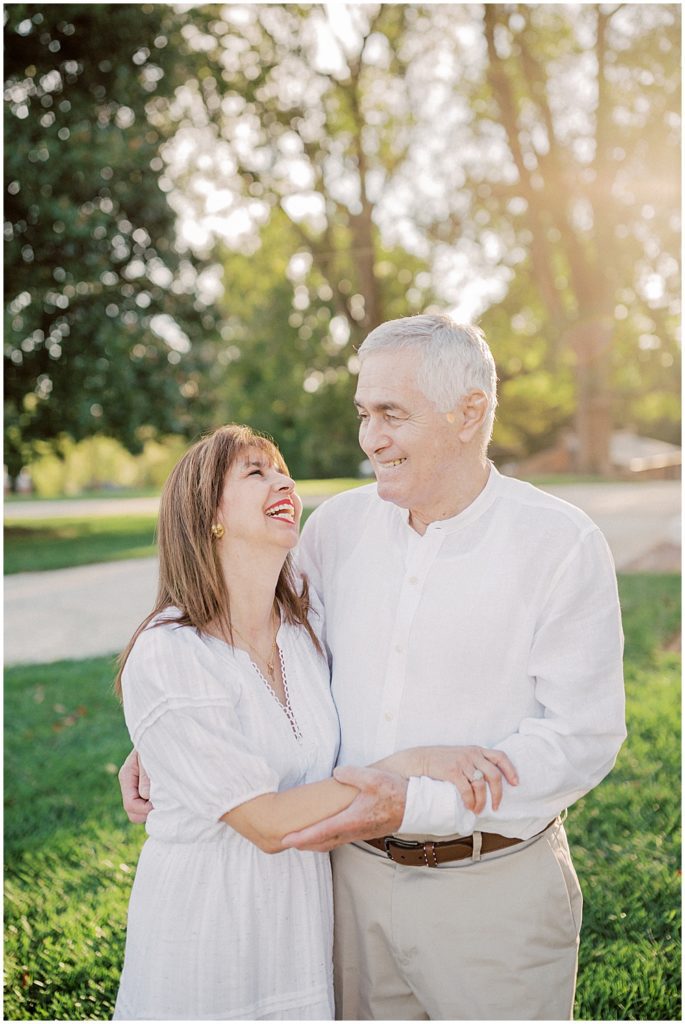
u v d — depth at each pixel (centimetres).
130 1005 199
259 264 2464
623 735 205
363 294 2311
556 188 2184
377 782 189
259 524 203
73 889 372
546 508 210
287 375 2580
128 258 1369
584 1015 295
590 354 2297
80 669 671
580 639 203
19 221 1260
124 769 225
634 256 2227
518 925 205
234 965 194
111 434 1388
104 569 1084
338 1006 221
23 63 1273
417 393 202
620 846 391
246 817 187
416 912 208
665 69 2008
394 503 211
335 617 226
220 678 198
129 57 1321
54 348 1326
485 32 2045
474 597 207
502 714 207
